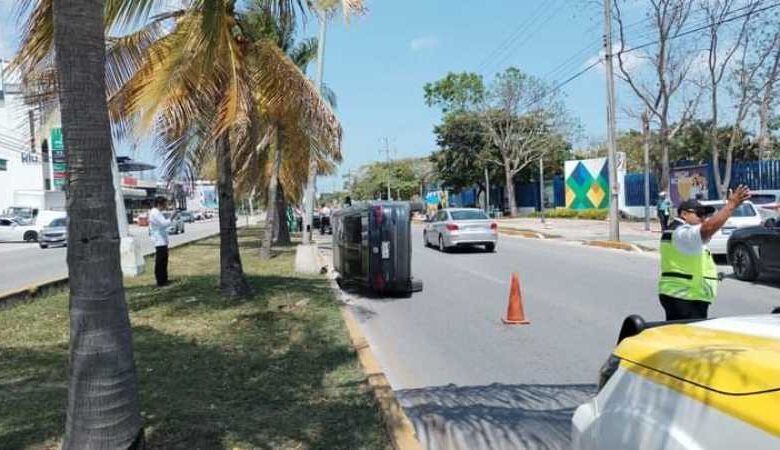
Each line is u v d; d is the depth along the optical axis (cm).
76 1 357
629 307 1034
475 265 1720
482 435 502
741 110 2648
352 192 11088
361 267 1238
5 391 591
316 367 662
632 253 1934
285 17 1065
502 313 1023
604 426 273
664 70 2552
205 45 966
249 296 1132
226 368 661
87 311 362
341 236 1357
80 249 361
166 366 670
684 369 242
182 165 1183
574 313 997
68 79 356
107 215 367
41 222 3978
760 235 1242
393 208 1201
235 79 1023
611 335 841
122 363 370
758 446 194
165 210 1346
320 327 863
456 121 5334
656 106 2677
